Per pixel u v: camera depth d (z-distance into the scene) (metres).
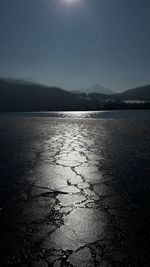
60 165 4.76
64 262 1.78
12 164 4.85
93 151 6.26
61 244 2.00
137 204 2.80
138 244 1.99
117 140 8.30
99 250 1.92
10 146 7.16
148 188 3.34
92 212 2.60
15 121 19.95
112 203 2.84
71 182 3.67
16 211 2.64
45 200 2.95
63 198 3.02
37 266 1.74
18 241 2.05
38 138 9.09
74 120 20.36
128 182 3.63
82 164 4.84
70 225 2.32
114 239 2.07
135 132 10.81
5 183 3.63
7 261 1.79
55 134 10.50
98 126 14.58
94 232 2.19
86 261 1.79
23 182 3.67
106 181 3.70
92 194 3.15
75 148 6.76
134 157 5.43
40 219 2.45
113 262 1.77
